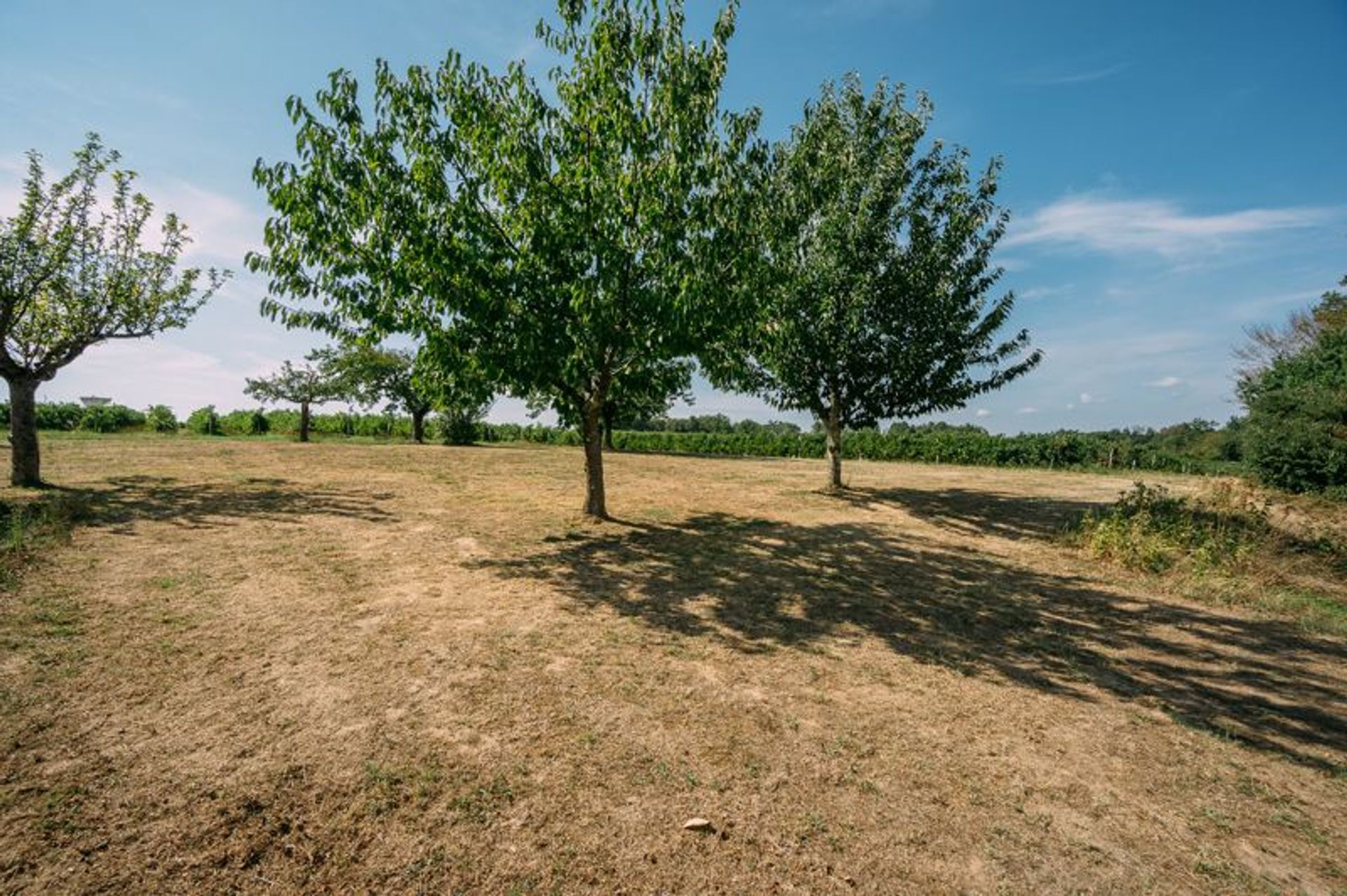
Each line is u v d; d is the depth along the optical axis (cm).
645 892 249
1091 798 327
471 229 856
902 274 1351
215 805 290
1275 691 470
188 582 617
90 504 976
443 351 833
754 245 975
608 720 390
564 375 909
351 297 833
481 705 402
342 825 281
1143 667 510
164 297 1276
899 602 670
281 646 479
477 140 870
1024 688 464
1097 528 977
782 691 443
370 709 389
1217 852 289
